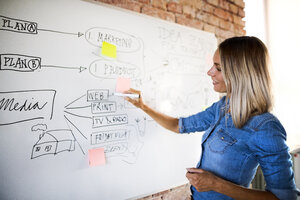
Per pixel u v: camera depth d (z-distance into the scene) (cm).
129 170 101
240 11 171
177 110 121
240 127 69
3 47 72
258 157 64
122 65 99
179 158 122
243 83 68
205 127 94
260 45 69
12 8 74
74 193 85
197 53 133
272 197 58
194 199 82
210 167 76
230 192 63
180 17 129
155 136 112
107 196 94
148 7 114
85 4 89
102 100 93
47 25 80
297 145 166
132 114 103
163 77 115
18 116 74
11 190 73
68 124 84
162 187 114
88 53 90
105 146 94
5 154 72
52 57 81
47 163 80
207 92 137
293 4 192
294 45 192
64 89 83
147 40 109
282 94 201
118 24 99
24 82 75
